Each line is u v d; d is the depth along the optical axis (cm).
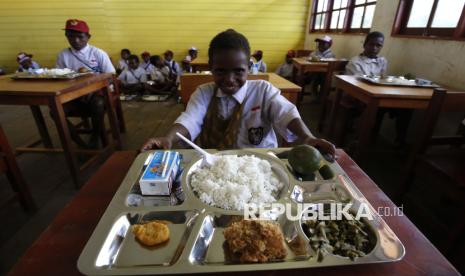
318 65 373
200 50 563
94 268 44
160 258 50
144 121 354
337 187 69
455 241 120
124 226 57
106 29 537
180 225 58
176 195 67
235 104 115
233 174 72
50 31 530
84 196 66
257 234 50
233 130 115
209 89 118
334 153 84
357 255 48
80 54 268
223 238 55
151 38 550
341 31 424
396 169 220
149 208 60
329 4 459
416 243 53
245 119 118
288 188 68
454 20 206
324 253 49
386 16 284
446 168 130
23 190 160
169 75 501
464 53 192
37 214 165
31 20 521
